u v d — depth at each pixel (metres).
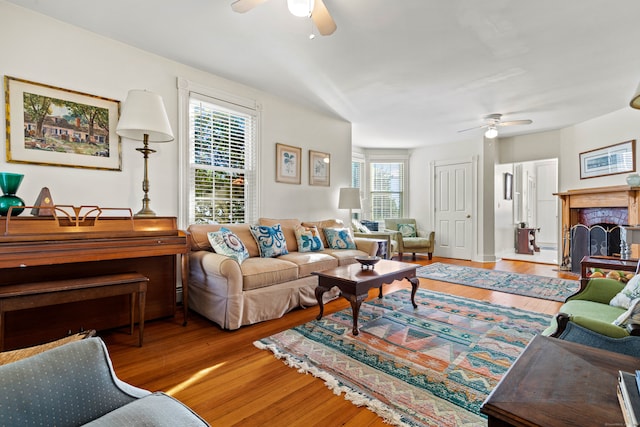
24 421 0.70
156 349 2.10
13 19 2.19
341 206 4.64
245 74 3.28
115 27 2.46
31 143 2.26
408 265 2.98
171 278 2.73
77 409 0.79
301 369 1.83
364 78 3.33
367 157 7.00
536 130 5.47
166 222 2.48
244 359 1.96
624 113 4.21
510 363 1.90
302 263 3.02
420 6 2.13
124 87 2.70
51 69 2.34
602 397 0.76
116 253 2.09
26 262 1.77
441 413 1.43
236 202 3.61
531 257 6.42
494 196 5.95
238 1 1.87
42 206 1.97
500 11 2.18
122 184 2.70
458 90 3.63
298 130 4.23
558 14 2.21
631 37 2.50
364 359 1.95
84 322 2.26
